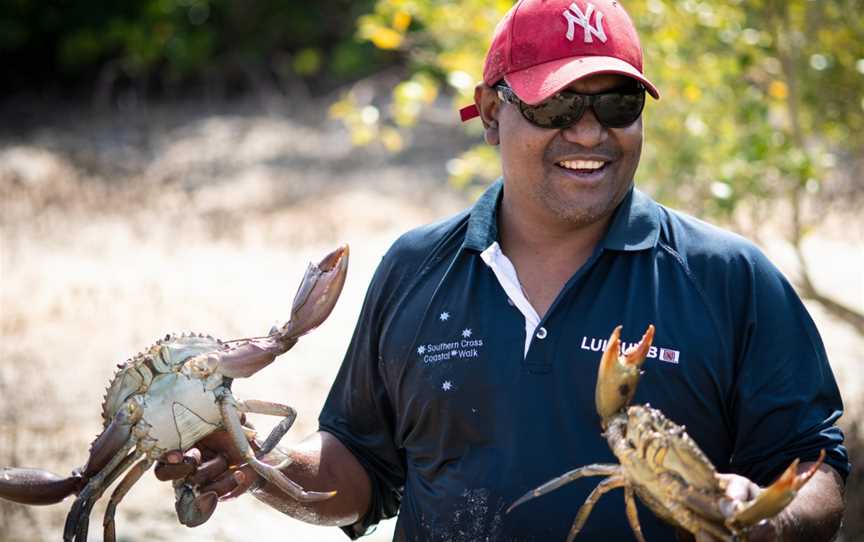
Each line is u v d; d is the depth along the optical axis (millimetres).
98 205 12609
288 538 5488
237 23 18250
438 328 2699
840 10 5676
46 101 18438
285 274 9969
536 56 2604
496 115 2812
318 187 13141
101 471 2430
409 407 2744
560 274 2693
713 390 2541
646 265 2611
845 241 9070
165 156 15133
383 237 11023
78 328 8492
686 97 5684
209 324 8570
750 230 6496
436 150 14312
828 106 6098
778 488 2002
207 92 18047
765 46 5836
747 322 2557
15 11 18531
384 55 16438
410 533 2781
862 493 5379
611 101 2559
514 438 2578
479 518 2605
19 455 6242
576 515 2527
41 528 5543
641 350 2266
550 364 2572
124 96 18266
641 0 5844
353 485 2908
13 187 13289
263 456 2555
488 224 2740
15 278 9836
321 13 18203
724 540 2080
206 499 2525
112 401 2459
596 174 2600
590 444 2539
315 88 17703
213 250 10859
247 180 13734
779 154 5469
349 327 8508
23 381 7430
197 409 2438
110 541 2492
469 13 6113
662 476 2090
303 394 7207
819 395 2562
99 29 18641
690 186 5730
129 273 10039
